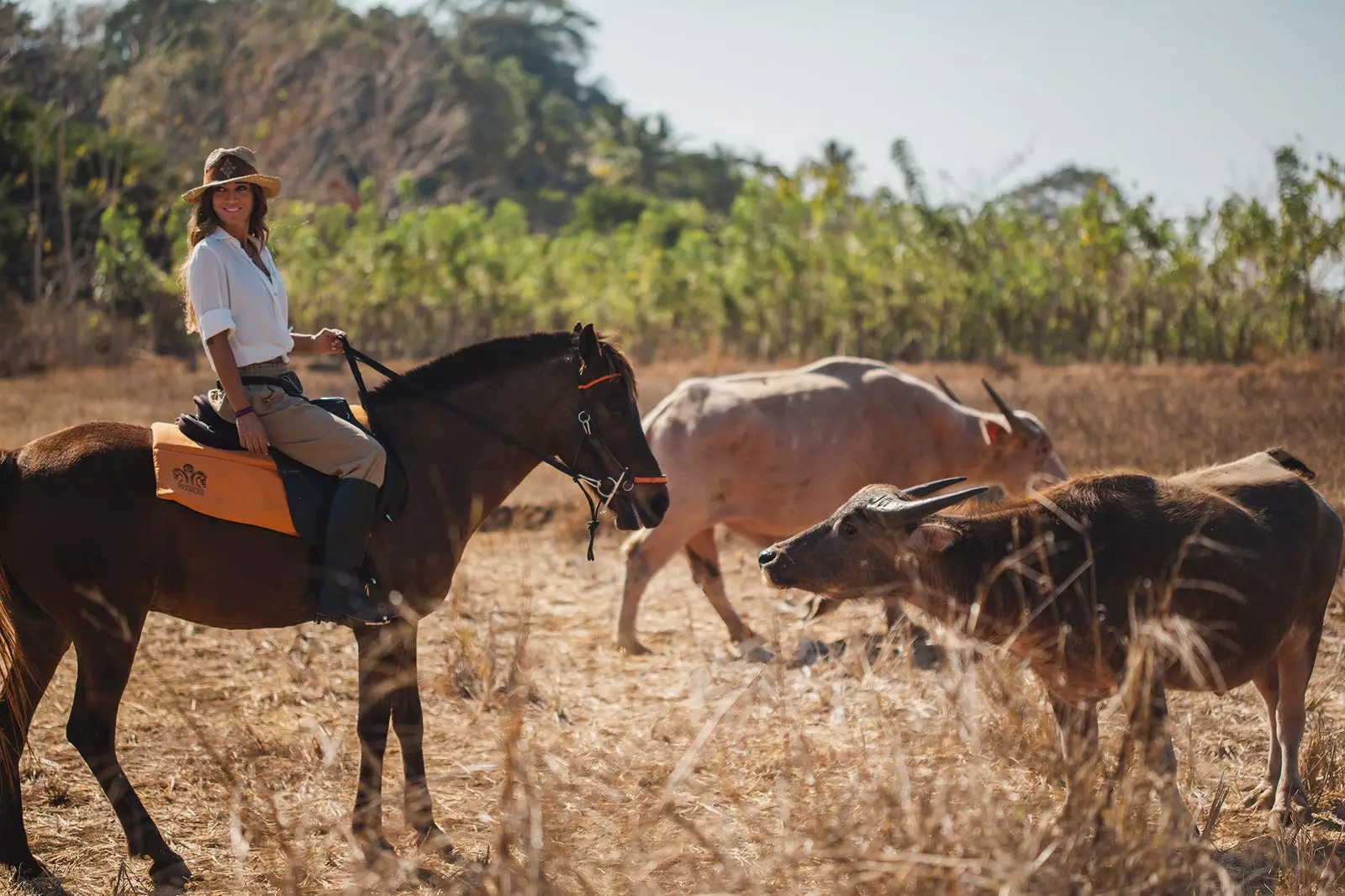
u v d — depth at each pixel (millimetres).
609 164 84438
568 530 12438
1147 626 4855
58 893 5152
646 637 9336
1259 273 23750
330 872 5285
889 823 4230
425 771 6547
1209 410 14320
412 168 62750
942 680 5098
